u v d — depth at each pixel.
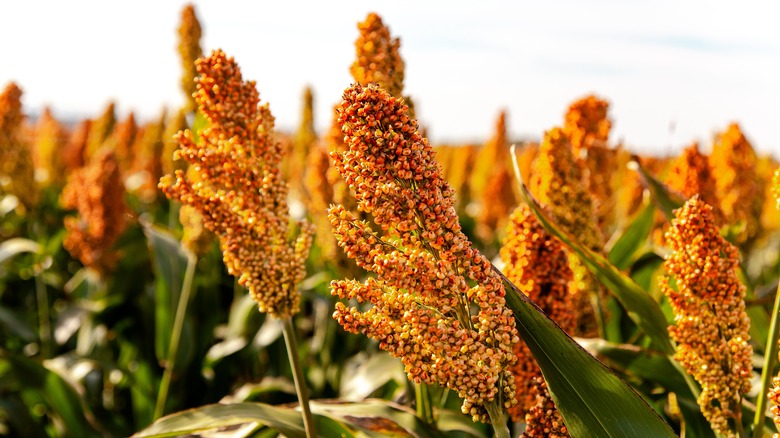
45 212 2.67
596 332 0.99
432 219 0.58
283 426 0.82
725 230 1.16
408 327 0.59
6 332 2.01
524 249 0.73
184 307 1.44
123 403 1.82
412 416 0.89
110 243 1.92
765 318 1.04
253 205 0.75
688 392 0.90
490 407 0.60
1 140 2.11
